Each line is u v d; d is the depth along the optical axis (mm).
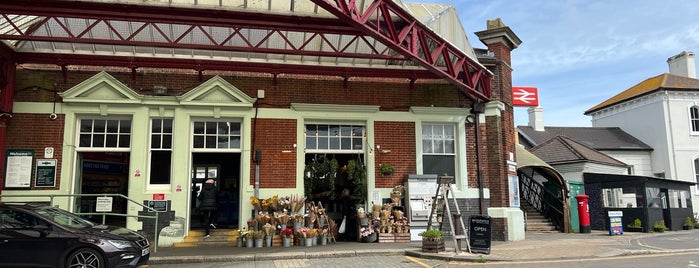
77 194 11766
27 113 12531
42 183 12305
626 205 23531
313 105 13797
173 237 12570
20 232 8195
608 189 23344
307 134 14039
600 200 21469
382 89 14445
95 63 12625
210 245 12500
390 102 14422
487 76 14805
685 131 27672
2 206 8492
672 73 32688
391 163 14117
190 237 12703
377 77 14352
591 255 10625
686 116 27859
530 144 29875
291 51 12062
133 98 12922
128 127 13180
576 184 20547
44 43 12570
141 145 12844
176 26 12828
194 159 15055
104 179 13719
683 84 28625
